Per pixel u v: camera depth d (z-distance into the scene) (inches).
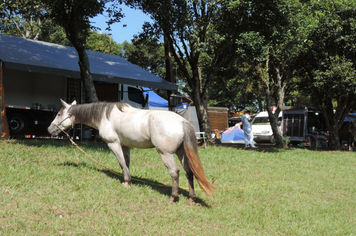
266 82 796.0
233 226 205.6
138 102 719.7
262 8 602.2
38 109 568.4
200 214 214.8
